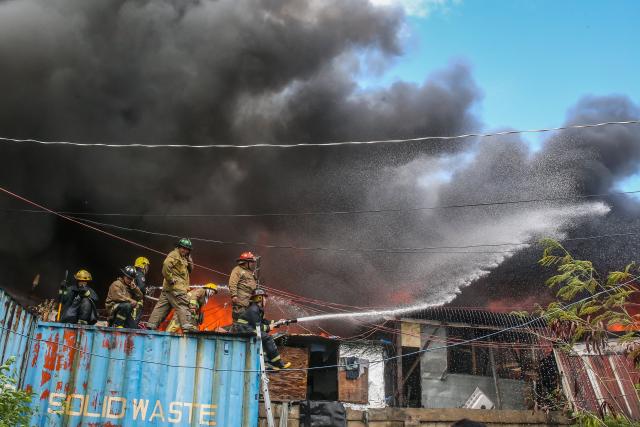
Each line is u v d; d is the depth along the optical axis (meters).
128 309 9.95
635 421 11.86
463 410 11.52
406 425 11.01
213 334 9.09
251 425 8.67
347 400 13.47
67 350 8.75
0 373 7.01
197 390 8.76
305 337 13.43
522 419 11.81
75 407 8.50
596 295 10.91
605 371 12.83
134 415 8.56
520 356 15.19
